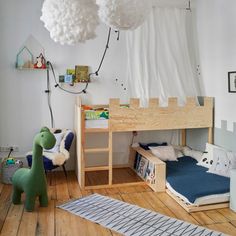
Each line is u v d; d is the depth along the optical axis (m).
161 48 4.09
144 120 3.67
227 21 3.62
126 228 2.56
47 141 2.79
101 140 4.36
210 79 4.03
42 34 4.04
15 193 3.05
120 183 3.73
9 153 4.11
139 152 4.05
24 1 3.96
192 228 2.57
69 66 4.15
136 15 1.15
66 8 1.05
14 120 4.09
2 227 2.57
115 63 4.28
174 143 4.64
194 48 4.32
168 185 3.42
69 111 4.23
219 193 3.03
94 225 2.62
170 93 4.08
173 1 4.17
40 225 2.61
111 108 3.54
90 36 1.14
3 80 4.00
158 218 2.76
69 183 3.77
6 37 3.94
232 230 2.55
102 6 1.12
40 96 4.13
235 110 3.56
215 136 3.96
